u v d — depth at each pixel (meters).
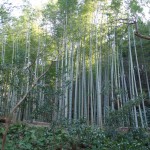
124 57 21.55
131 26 17.62
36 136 7.79
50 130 8.02
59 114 8.92
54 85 8.42
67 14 16.89
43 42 17.25
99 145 7.62
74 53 19.22
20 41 19.70
